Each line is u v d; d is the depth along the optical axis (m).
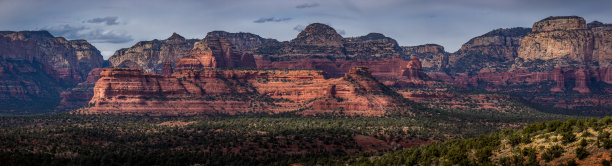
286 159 191.00
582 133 133.50
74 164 170.38
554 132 141.38
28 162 167.12
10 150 179.38
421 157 155.38
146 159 182.88
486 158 136.25
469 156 143.88
